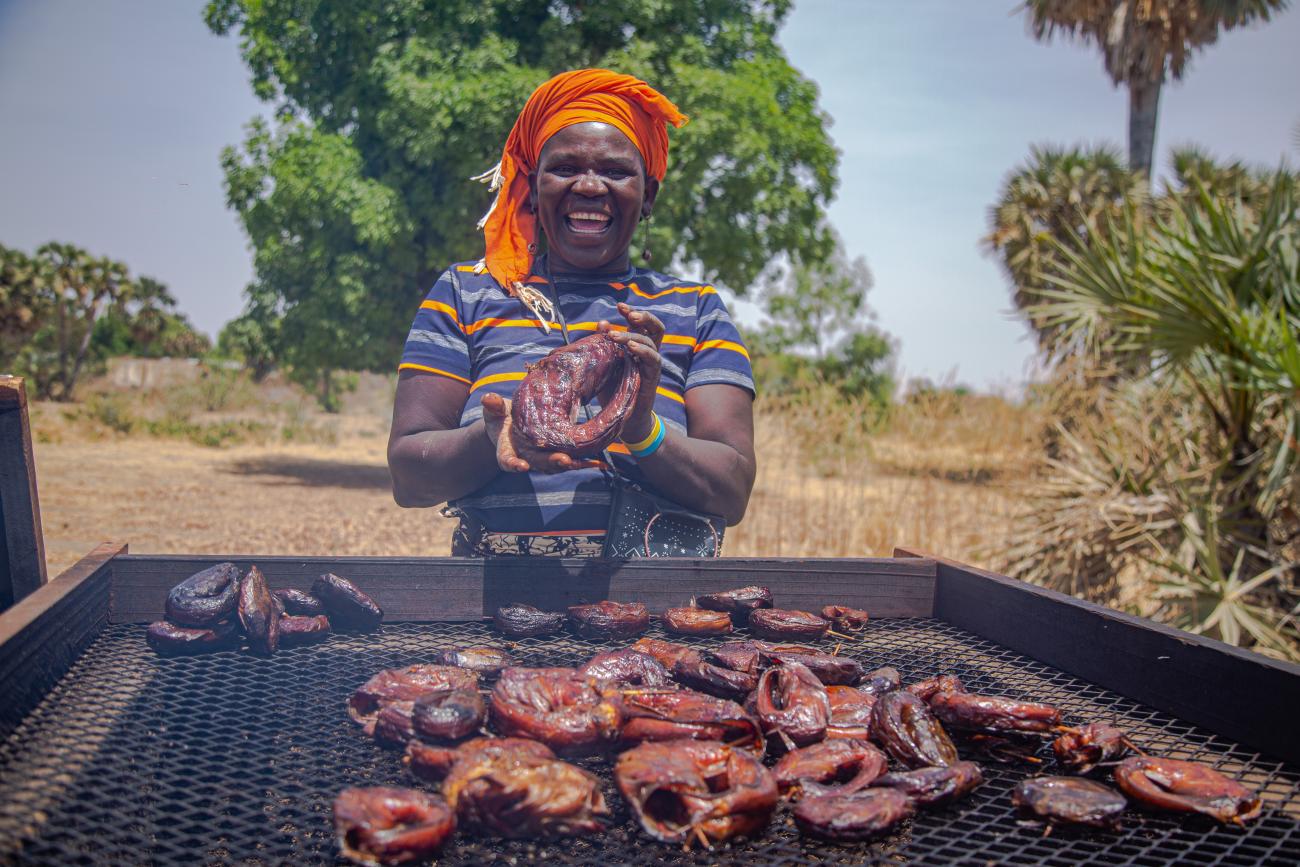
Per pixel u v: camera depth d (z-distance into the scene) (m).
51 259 38.06
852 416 11.55
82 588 1.60
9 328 35.28
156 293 50.19
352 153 12.95
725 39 14.20
